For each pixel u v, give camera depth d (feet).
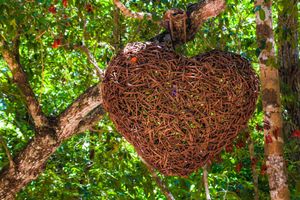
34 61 28.43
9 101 27.99
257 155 30.60
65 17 24.97
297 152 29.30
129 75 16.80
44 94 32.91
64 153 32.35
